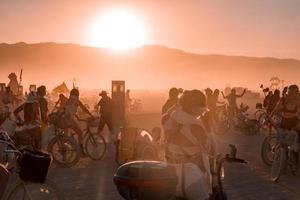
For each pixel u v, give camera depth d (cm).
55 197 739
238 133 2492
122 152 1387
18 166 723
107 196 1054
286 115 1238
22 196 717
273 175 1214
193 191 607
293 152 1275
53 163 1448
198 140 640
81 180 1222
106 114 2027
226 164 1458
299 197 1048
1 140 736
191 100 645
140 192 544
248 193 1081
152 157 1351
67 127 1423
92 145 1523
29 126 1209
